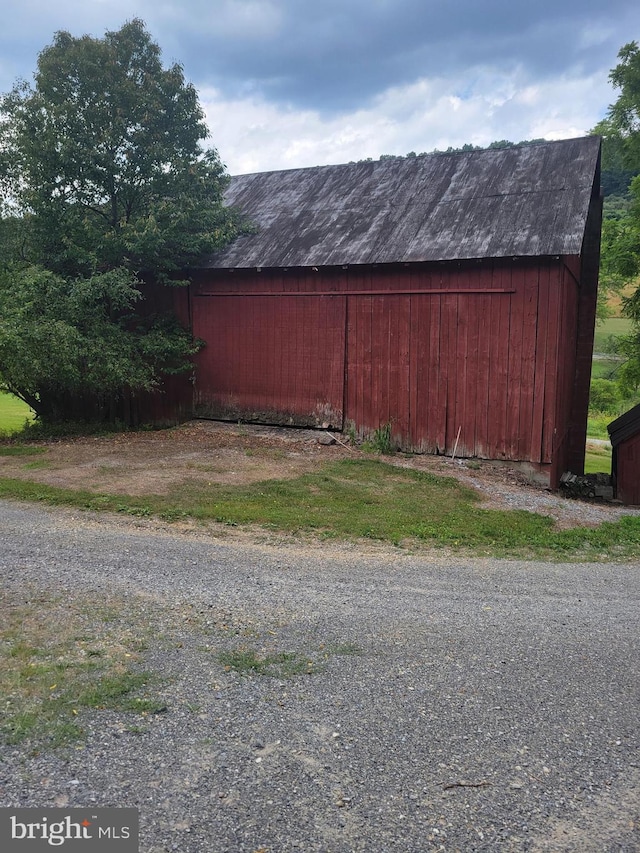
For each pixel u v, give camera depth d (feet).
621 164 65.26
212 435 42.73
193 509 24.50
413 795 8.91
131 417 51.19
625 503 40.40
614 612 16.53
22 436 44.06
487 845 8.02
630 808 8.87
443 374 38.93
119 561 18.49
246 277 44.91
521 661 13.32
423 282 38.93
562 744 10.36
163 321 46.93
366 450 39.81
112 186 44.78
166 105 45.19
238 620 14.61
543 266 35.70
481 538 23.39
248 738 10.06
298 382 43.75
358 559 20.07
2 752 9.35
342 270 41.34
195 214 44.68
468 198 42.16
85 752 9.46
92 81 43.01
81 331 43.01
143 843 7.74
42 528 21.70
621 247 59.72
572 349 45.83
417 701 11.46
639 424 41.86
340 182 50.39
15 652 12.44
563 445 43.27
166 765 9.28
